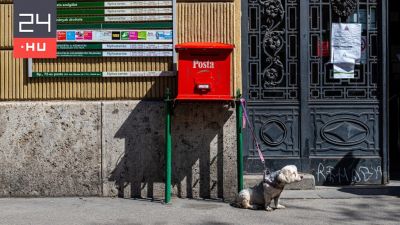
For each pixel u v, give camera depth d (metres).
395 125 10.18
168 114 7.02
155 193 7.42
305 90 8.04
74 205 6.95
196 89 6.86
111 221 6.16
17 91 7.46
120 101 7.44
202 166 7.39
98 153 7.42
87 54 7.43
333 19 8.09
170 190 7.19
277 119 8.05
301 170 8.04
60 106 7.41
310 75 8.08
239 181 7.03
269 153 8.05
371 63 8.12
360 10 8.13
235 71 7.48
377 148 8.12
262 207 6.75
